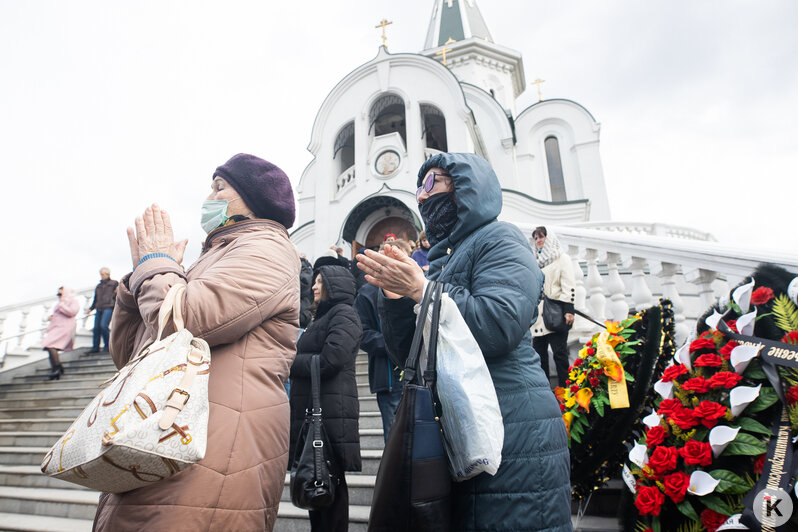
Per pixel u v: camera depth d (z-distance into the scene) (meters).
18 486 4.78
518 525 1.32
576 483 2.71
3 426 6.70
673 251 3.88
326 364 2.63
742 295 2.21
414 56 16.39
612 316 4.56
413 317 1.71
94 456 1.12
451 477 1.34
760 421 1.83
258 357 1.62
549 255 4.40
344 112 17.05
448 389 1.28
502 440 1.26
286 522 3.27
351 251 15.46
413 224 15.47
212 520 1.33
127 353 1.79
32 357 9.81
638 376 2.68
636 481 2.12
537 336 4.35
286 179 2.01
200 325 1.42
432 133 18.97
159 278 1.54
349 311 2.91
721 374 1.97
